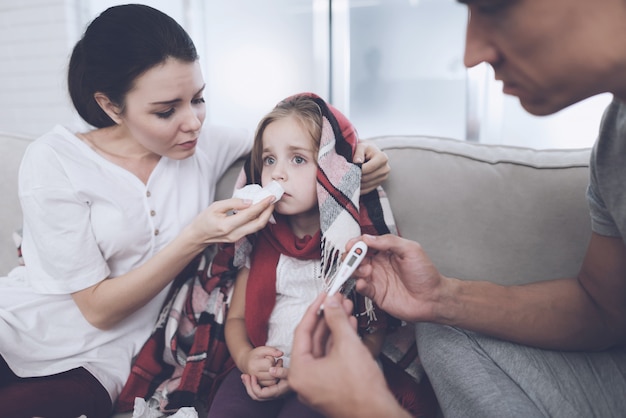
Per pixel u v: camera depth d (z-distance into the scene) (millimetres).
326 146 915
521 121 2770
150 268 891
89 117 1010
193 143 955
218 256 1023
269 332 966
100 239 956
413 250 712
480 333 779
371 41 3178
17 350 877
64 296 955
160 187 1018
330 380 543
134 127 910
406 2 3055
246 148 1223
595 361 764
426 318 754
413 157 1081
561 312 756
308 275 953
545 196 984
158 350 992
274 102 3549
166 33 854
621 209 693
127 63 842
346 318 583
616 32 422
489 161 1054
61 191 912
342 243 887
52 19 3279
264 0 3406
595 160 720
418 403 917
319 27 3234
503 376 705
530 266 973
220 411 849
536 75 474
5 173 1238
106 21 878
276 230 976
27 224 954
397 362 953
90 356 939
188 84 881
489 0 440
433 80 3113
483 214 1007
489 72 2758
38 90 3434
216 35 3592
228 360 1005
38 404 825
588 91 480
